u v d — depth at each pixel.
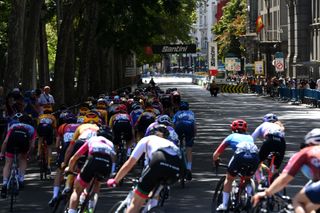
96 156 15.45
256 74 126.44
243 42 160.75
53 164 31.45
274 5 145.12
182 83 194.12
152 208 13.34
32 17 44.62
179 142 23.33
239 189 16.84
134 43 70.75
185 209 20.59
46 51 71.50
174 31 107.25
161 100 40.81
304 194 11.20
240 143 16.80
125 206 14.05
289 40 125.44
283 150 18.28
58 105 51.06
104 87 83.75
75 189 15.65
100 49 81.88
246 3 182.38
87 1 57.84
